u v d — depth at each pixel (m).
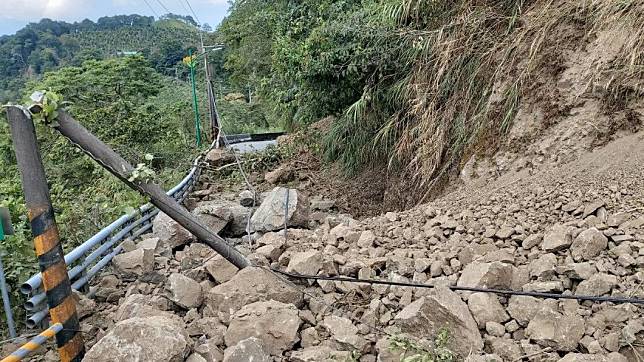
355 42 8.24
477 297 3.25
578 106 5.32
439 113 6.86
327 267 4.07
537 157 5.43
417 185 7.05
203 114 21.12
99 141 3.39
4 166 10.96
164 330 2.84
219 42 25.22
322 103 9.14
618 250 3.43
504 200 4.80
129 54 18.70
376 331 3.33
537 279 3.46
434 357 2.80
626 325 2.86
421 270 3.98
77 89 14.91
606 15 5.46
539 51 5.86
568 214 4.19
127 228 5.44
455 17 7.17
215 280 4.02
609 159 4.72
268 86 12.92
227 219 6.22
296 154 11.66
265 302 3.40
